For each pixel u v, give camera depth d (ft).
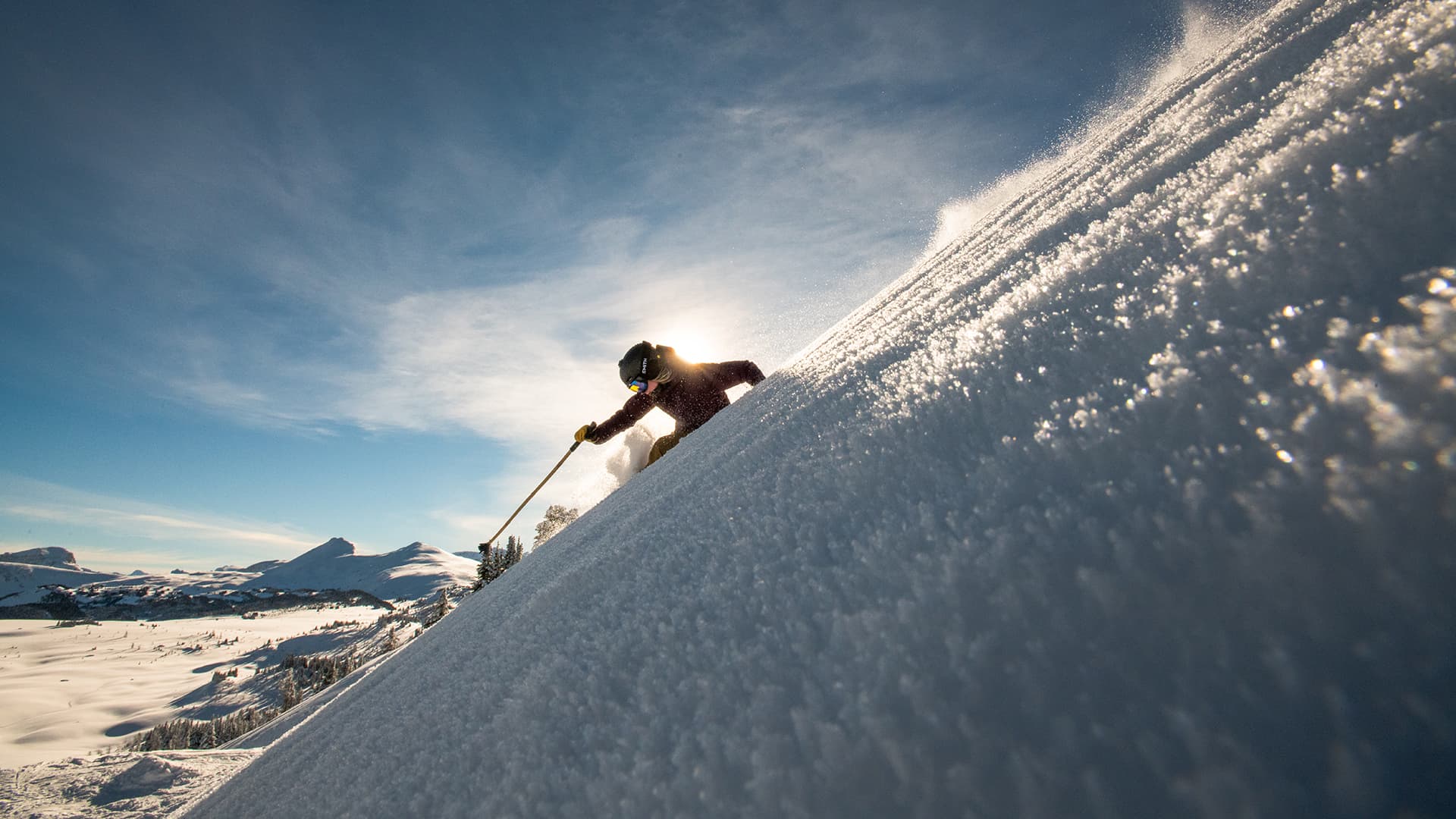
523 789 1.72
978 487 1.66
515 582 7.04
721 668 1.66
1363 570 0.87
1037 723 1.00
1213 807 0.75
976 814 0.95
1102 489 1.34
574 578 3.59
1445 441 0.92
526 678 2.55
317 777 3.56
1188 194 2.52
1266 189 1.97
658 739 1.55
